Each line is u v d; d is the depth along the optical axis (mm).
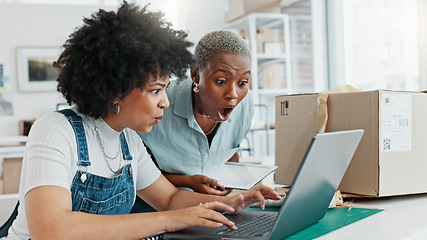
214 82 1236
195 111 1451
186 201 1262
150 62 975
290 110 1594
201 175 1432
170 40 1079
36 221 859
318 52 4469
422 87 2971
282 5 5078
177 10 5062
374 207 1335
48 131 969
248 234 983
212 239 960
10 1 5352
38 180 894
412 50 3463
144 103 1000
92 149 1056
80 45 989
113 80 961
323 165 968
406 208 1309
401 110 1417
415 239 1022
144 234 935
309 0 4754
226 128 1526
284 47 4832
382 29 3805
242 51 1222
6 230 1131
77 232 867
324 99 1479
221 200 1234
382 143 1379
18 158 3701
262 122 4891
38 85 5449
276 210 1310
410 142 1438
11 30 5371
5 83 5371
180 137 1473
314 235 1008
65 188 919
